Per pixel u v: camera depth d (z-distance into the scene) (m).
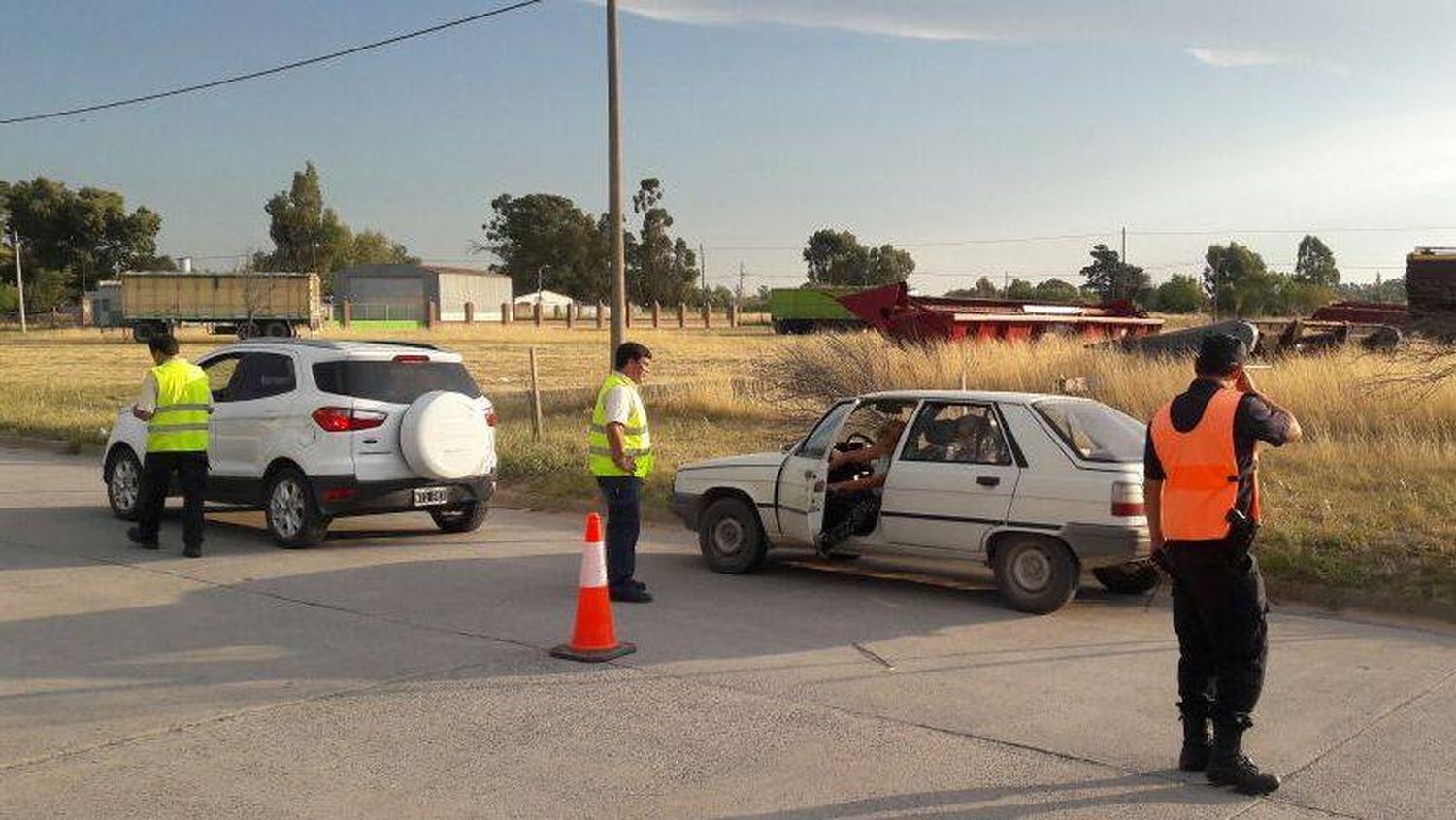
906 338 21.81
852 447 10.09
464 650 7.45
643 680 6.82
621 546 8.91
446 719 6.12
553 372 35.78
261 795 5.11
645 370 8.98
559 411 22.11
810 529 9.38
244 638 7.75
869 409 10.27
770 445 16.69
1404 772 5.40
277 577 9.72
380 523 12.73
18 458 18.34
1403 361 16.48
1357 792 5.17
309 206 107.75
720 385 22.20
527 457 15.33
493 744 5.74
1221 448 5.21
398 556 10.72
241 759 5.54
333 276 108.44
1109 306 26.94
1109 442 8.79
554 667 7.09
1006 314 22.98
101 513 13.09
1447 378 15.30
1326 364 16.78
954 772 5.39
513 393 26.86
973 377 18.31
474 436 11.24
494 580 9.63
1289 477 12.39
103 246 104.94
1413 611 8.49
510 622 8.20
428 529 12.35
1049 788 5.21
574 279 128.25
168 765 5.46
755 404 20.52
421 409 10.88
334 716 6.16
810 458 9.56
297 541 10.93
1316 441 14.05
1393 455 13.16
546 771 5.40
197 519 10.59
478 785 5.22
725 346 51.25
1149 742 5.80
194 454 10.59
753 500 9.81
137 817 4.87
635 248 128.75
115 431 12.67
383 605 8.73
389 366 11.17
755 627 8.12
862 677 6.90
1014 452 8.69
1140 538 8.19
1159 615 8.55
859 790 5.18
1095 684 6.79
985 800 5.07
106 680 6.79
